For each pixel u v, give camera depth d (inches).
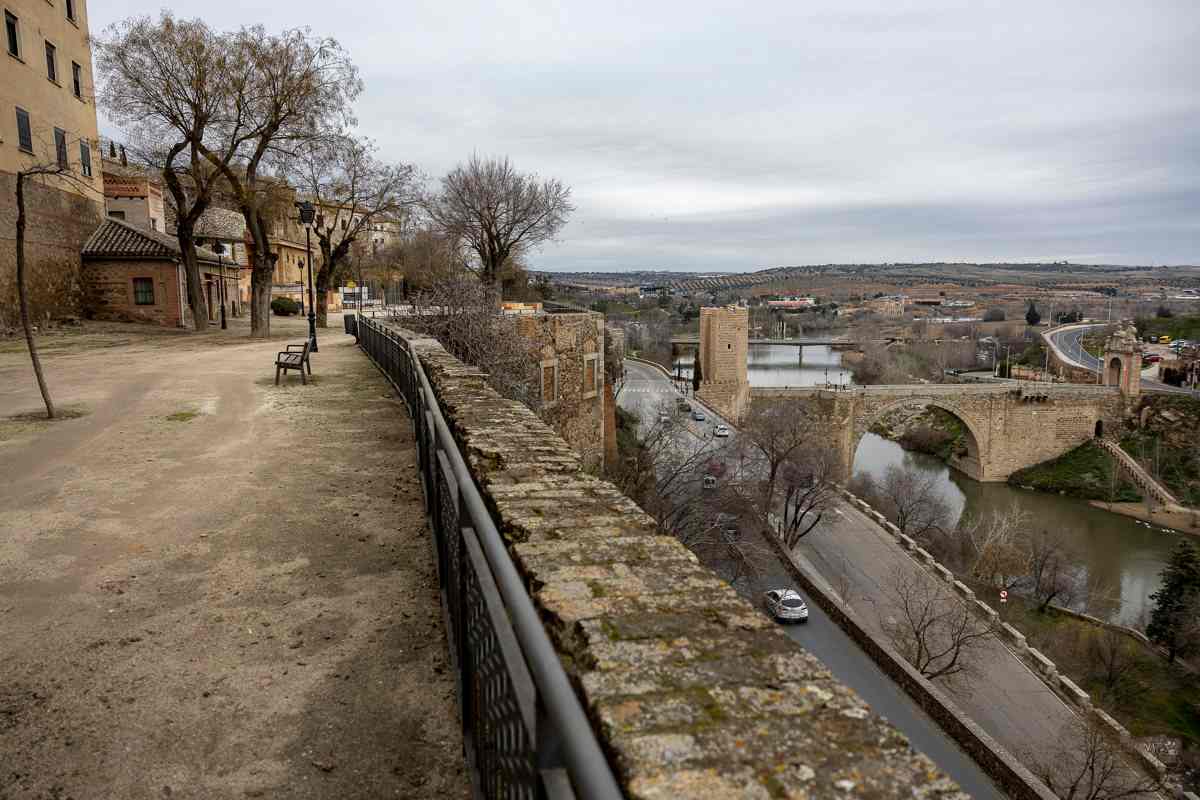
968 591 1594.5
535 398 932.0
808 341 6781.5
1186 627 1497.3
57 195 1311.5
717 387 3240.7
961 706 1179.3
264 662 162.6
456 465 131.9
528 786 69.2
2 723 138.3
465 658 122.5
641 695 73.1
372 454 370.0
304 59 1232.8
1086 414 3496.6
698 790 58.1
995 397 3403.1
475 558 102.5
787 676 77.9
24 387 612.4
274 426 443.5
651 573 109.4
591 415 1221.1
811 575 1628.9
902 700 1096.8
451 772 125.5
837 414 3238.2
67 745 131.7
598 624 90.6
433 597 197.5
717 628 90.0
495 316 872.3
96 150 1471.5
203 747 131.7
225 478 322.7
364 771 125.5
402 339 549.6
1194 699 1387.8
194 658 164.4
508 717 80.5
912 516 2399.1
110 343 1104.2
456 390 321.4
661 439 1363.2
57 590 202.2
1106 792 975.0
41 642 171.6
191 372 722.2
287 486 309.6
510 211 1744.6
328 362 830.5
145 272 1439.5
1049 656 1541.6
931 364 5693.9
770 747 64.2
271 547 236.2
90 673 157.5
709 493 1205.1
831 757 62.8
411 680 155.0
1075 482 3218.5
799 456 1861.5
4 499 290.5
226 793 119.3
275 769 125.6
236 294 2010.3
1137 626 1763.0
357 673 157.9
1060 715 1164.5
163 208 1958.7
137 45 1159.0
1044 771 1026.7
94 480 319.3
